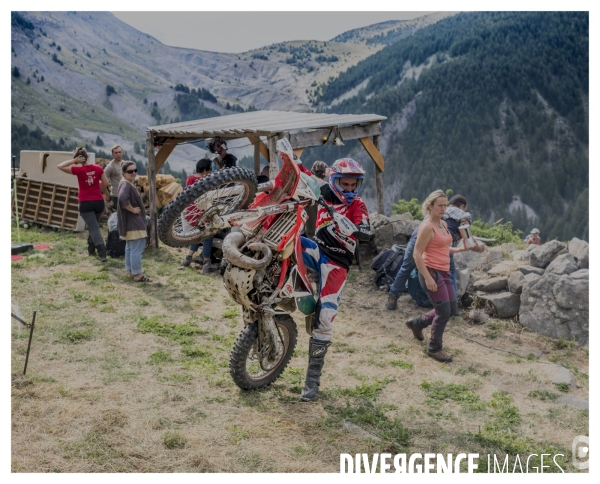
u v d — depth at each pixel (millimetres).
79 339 6062
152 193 10117
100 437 4199
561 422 4922
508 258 8656
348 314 7391
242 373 4957
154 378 5246
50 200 11602
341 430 4586
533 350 6500
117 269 8891
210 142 9461
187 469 3943
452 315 7316
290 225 4848
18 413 4418
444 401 5223
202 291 8031
